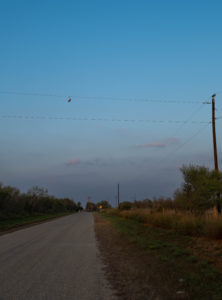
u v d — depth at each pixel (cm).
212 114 2298
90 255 1200
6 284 734
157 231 1972
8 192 4972
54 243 1609
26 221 4047
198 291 637
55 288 696
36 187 6762
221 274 767
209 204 2003
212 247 1177
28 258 1127
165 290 661
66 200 15638
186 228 1667
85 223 3528
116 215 5597
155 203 4138
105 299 610
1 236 2094
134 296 626
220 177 2038
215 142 2266
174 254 1084
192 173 2234
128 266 952
